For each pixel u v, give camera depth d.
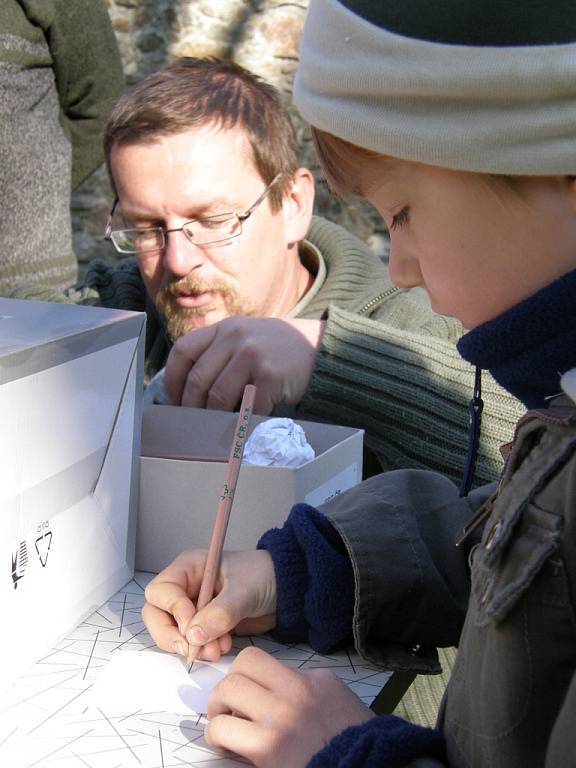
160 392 1.48
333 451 1.19
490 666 0.71
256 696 0.82
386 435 1.37
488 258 0.75
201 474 1.13
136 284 1.93
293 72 5.19
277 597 1.01
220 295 1.70
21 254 2.73
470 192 0.74
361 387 1.37
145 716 0.87
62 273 2.88
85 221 5.34
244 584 1.00
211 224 1.67
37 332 0.95
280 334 1.41
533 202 0.72
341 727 0.80
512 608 0.68
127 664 0.95
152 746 0.82
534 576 0.68
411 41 0.73
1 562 0.88
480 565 0.75
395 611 0.98
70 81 2.83
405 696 1.29
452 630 1.01
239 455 1.05
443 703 0.82
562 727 0.63
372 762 0.72
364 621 0.97
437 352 1.37
